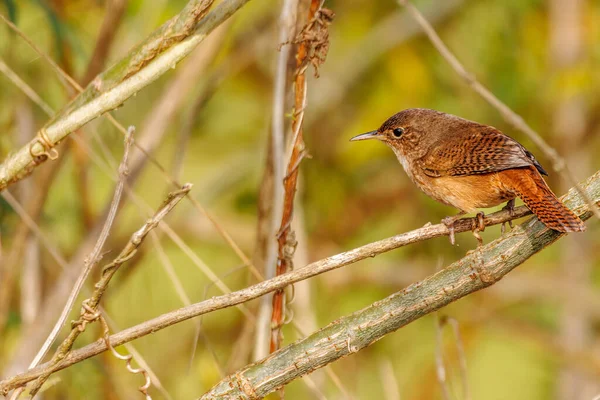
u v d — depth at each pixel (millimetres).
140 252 11766
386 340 13961
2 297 9984
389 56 14445
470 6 14508
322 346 6707
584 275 14703
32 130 11062
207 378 10141
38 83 11359
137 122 13367
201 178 15008
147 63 7262
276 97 8672
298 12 8672
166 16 12023
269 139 9344
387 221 14641
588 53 14039
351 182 14547
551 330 14656
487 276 6715
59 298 10352
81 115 7332
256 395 6676
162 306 12867
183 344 12531
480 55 14383
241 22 13758
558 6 14195
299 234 11164
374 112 14117
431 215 14547
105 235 6398
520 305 14875
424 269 14391
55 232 12359
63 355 6410
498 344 15094
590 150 14773
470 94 14172
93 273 11336
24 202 11047
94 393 10555
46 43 11531
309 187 14461
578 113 14383
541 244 6766
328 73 14875
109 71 7328
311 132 14625
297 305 10875
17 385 6410
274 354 6766
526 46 14266
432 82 14430
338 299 14172
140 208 8992
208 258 14070
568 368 14508
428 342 14109
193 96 14133
